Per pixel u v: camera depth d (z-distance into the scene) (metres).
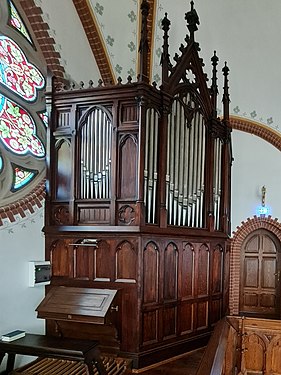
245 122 8.76
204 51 7.96
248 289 8.91
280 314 8.72
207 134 5.85
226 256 6.34
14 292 4.39
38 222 4.79
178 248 5.13
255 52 8.14
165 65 5.02
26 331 4.52
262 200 8.73
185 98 5.38
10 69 5.11
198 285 5.52
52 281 4.82
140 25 6.75
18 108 5.14
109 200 4.61
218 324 4.35
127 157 4.60
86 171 4.77
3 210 4.39
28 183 4.94
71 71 5.77
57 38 5.52
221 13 7.60
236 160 8.82
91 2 5.94
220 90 8.40
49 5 5.37
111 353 4.48
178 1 7.04
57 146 4.96
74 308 4.38
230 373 4.17
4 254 4.29
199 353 5.18
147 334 4.57
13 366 4.12
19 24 5.34
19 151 4.95
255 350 5.30
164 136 4.87
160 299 4.77
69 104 4.91
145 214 4.57
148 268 4.60
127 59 6.82
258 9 7.58
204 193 5.77
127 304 4.48
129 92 4.60
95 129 4.77
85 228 4.65
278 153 8.79
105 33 6.33
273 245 8.84
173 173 5.09
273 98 8.61
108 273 4.59
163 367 4.60
